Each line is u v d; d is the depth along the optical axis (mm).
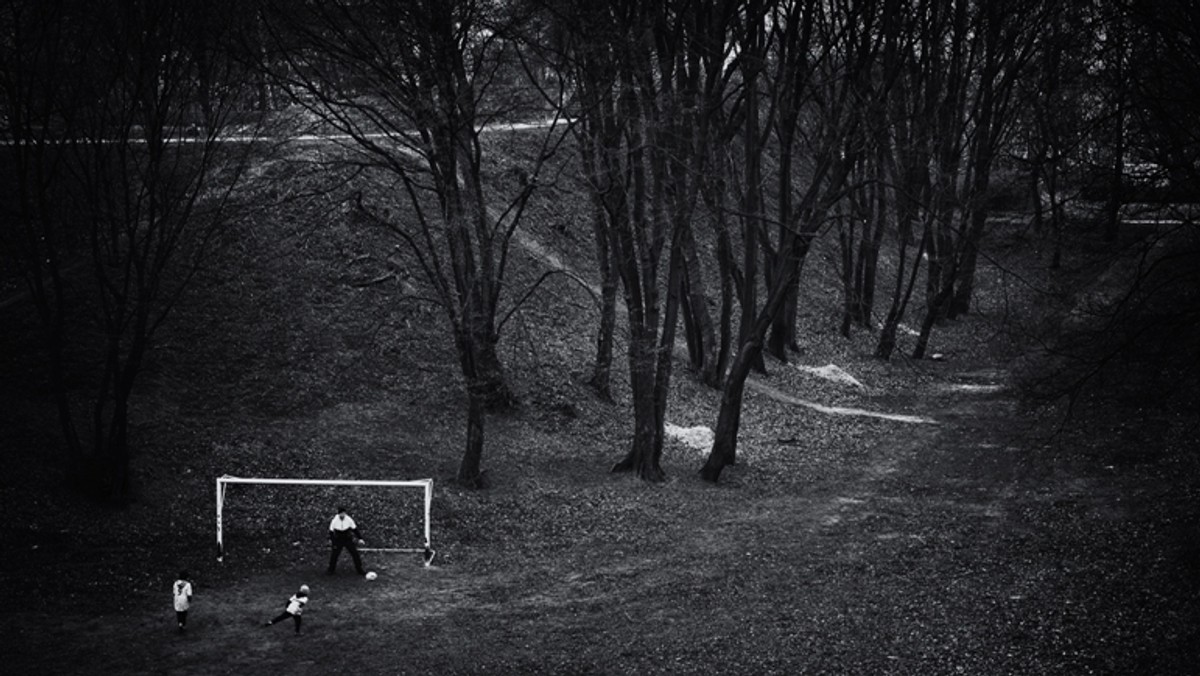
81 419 25797
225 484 24547
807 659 15648
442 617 18000
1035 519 23797
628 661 15797
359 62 26406
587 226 48219
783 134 30750
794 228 26828
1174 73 20656
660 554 21891
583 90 26891
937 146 44000
